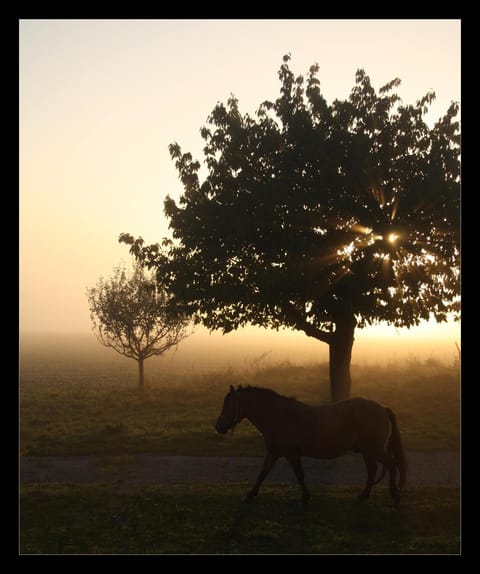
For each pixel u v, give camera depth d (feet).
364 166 61.46
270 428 36.68
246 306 65.57
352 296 61.05
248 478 43.34
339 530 31.68
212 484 41.27
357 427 36.24
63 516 34.68
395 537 30.58
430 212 63.00
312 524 32.45
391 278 62.13
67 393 101.65
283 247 62.90
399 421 62.13
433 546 28.86
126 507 35.83
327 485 40.93
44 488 40.60
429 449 51.49
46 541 30.60
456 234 61.57
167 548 29.27
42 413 75.97
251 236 63.21
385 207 63.41
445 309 63.82
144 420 67.87
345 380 68.28
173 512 34.63
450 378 83.30
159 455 51.42
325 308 61.87
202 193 68.90
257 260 66.08
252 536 30.53
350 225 64.03
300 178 65.16
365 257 61.46
